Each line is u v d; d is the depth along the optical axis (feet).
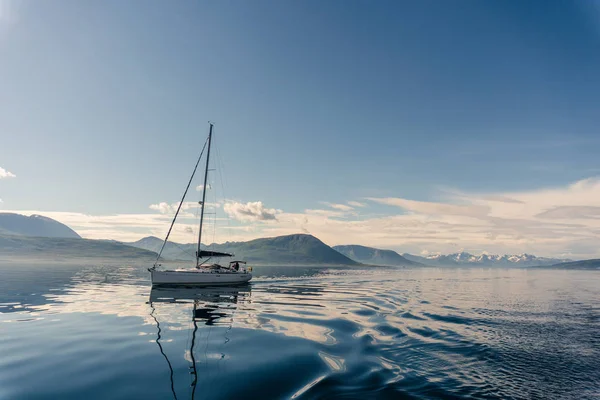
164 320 66.95
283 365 39.11
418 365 39.65
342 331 58.54
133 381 33.71
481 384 33.99
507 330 60.13
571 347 48.70
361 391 31.55
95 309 79.25
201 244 163.63
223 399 29.53
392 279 266.77
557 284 223.71
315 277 268.82
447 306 94.27
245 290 136.77
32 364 38.65
